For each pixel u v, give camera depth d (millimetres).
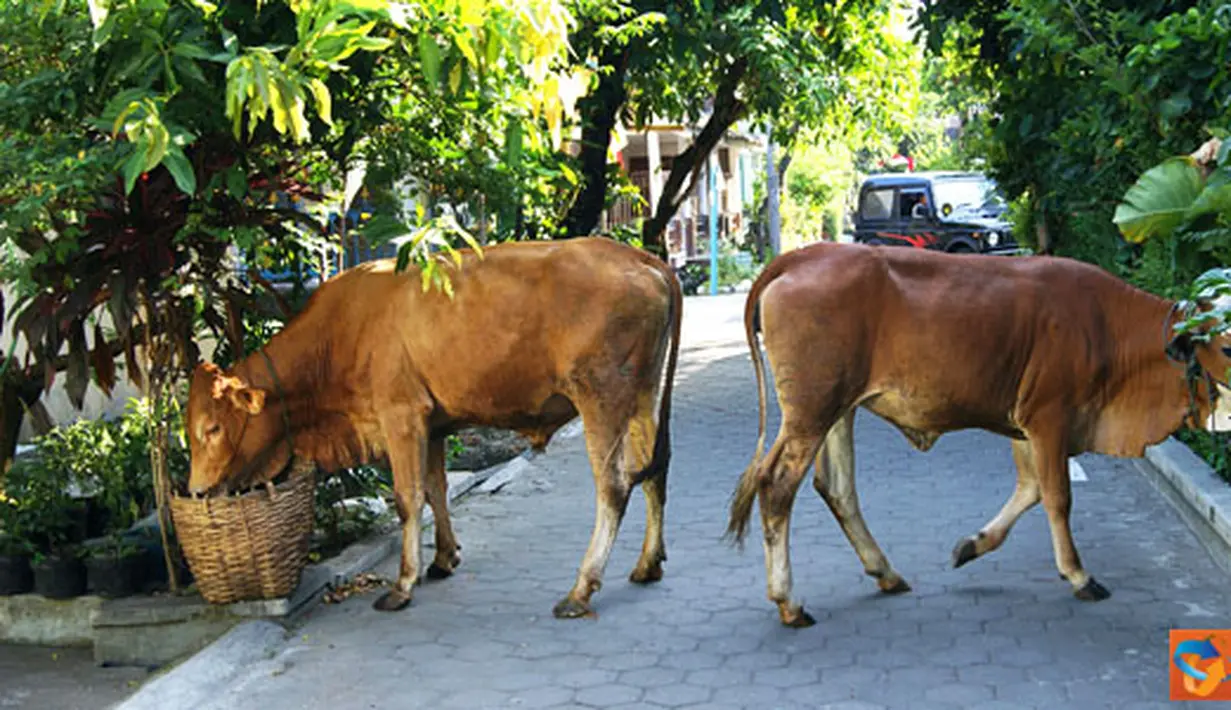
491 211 7297
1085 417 6340
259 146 6469
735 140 33375
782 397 6148
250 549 6352
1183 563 6934
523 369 6652
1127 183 9914
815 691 5414
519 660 5934
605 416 6559
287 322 7125
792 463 6137
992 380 6160
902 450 10141
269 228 7086
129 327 6617
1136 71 7844
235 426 6680
